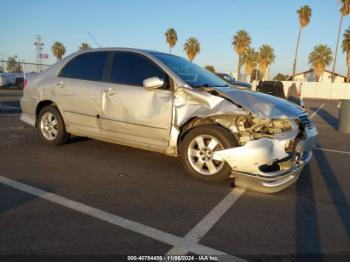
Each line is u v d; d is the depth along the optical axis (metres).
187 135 4.77
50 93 6.22
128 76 5.36
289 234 3.36
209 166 4.64
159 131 4.98
